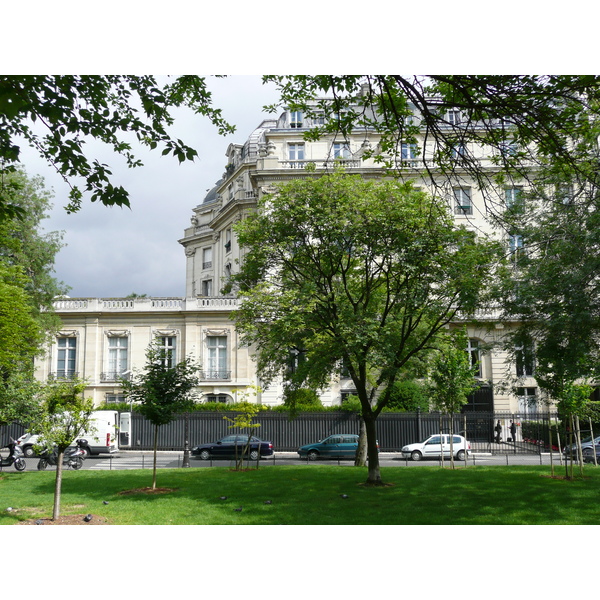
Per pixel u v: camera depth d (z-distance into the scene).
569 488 16.62
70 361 42.50
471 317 17.59
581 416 20.88
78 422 13.58
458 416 36.94
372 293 20.86
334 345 17.91
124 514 13.84
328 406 39.12
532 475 19.88
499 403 40.50
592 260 12.52
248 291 20.80
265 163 41.00
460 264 16.44
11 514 14.00
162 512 14.07
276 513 13.73
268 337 20.36
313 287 17.81
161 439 38.22
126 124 10.41
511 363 16.69
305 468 23.25
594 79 8.80
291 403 23.78
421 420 36.69
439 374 24.06
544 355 14.60
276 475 20.78
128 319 42.78
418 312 18.03
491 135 10.10
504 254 15.41
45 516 13.69
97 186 10.62
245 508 14.41
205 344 42.19
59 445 13.59
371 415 18.70
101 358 42.25
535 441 37.03
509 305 15.34
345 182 18.45
